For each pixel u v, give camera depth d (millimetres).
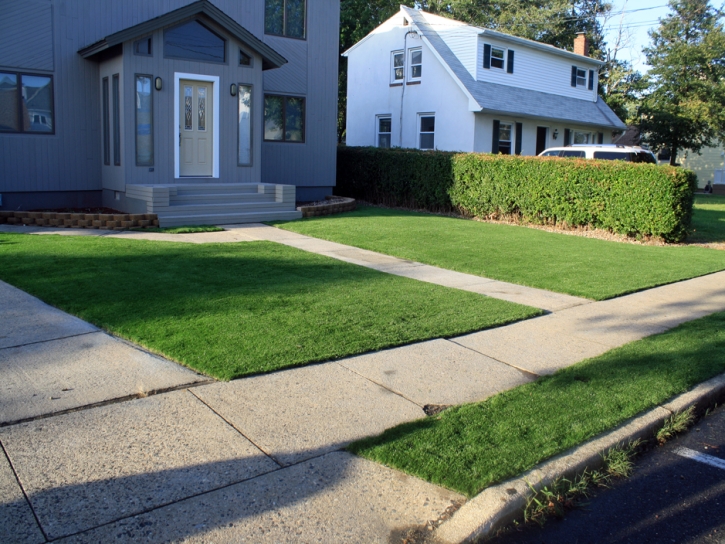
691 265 10203
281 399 4301
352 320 6145
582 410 4367
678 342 6008
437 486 3344
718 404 5008
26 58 12742
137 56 12562
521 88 25141
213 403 4176
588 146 19156
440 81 23109
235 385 4484
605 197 13500
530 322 6574
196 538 2818
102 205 14188
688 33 33719
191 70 13250
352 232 12008
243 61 14000
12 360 4750
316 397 4371
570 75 27656
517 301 7367
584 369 5191
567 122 25641
